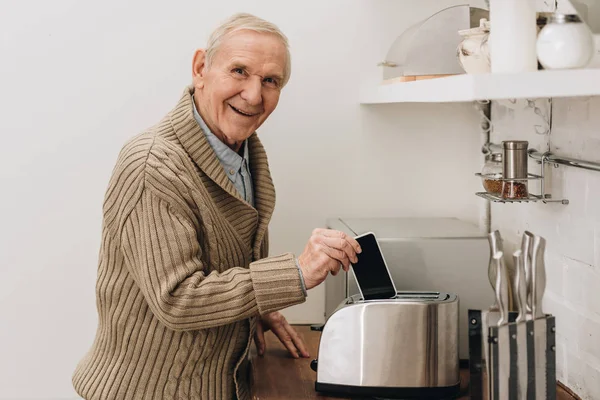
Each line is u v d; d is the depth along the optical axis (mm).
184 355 1605
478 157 2266
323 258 1542
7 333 2207
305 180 2242
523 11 1173
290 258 1562
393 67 1981
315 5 2188
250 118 1640
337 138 2236
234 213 1691
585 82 1135
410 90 1579
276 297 1523
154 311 1521
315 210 2256
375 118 2234
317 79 2211
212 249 1610
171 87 2178
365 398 1599
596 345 1534
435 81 1353
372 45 2205
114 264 1626
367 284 1633
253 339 1927
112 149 2180
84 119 2166
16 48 2133
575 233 1622
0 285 2189
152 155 1541
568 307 1673
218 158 1698
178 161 1566
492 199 1713
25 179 2168
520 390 1202
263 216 1780
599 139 1500
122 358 1631
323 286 2273
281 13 2184
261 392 1635
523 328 1196
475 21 1764
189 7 2158
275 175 2236
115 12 2145
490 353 1191
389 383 1566
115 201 1552
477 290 1849
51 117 2158
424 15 2199
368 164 2250
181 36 2164
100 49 2150
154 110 2180
